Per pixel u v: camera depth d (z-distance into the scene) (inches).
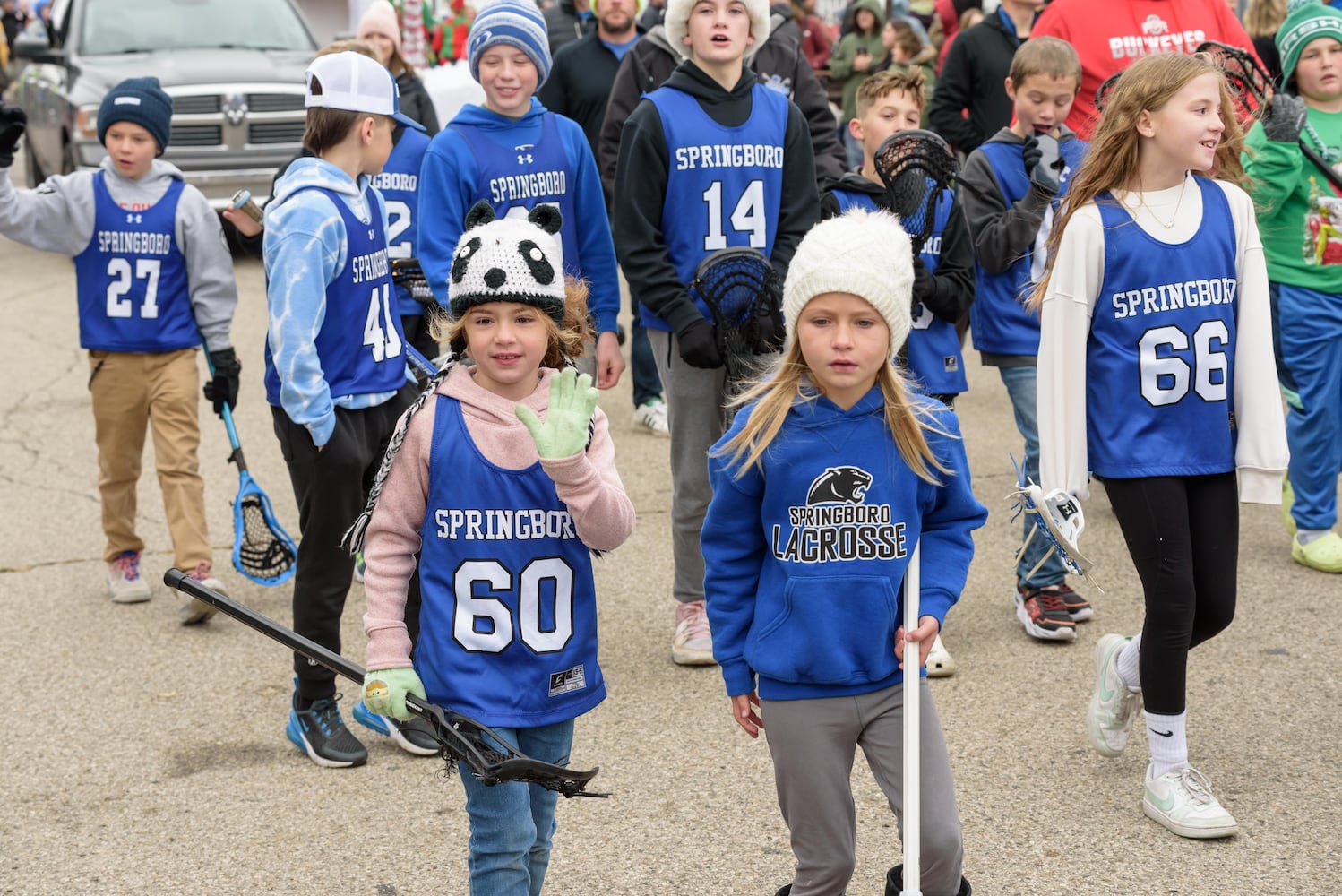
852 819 115.0
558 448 108.3
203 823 153.4
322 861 145.3
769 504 114.0
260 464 285.1
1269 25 304.0
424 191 195.6
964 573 115.2
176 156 441.7
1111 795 154.5
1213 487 148.3
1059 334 147.6
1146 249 144.8
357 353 164.7
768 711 114.3
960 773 159.6
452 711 109.7
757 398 119.1
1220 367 145.6
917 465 112.3
